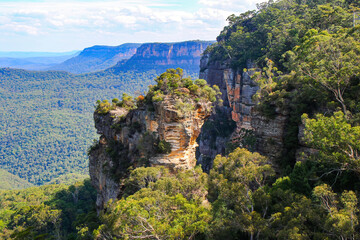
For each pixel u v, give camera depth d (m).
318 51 45.22
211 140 112.62
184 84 56.06
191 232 26.56
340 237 20.70
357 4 89.31
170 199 31.73
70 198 105.00
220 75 112.75
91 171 75.12
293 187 31.09
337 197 25.61
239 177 32.78
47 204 94.88
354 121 29.47
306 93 41.56
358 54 39.81
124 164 58.31
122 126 64.25
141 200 31.23
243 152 36.09
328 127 26.53
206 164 112.44
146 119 56.34
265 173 34.06
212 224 26.66
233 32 120.56
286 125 43.91
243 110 97.94
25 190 129.75
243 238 27.19
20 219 81.62
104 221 33.44
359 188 27.45
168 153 50.06
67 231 79.31
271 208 27.78
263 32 102.12
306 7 102.31
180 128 49.59
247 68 98.19
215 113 112.44
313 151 39.47
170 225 27.92
